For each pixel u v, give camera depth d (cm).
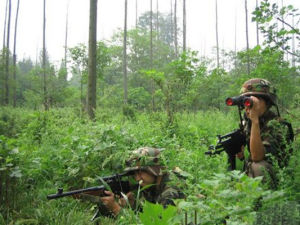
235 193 195
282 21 402
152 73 924
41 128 745
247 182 192
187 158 376
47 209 388
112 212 336
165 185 320
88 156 464
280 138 277
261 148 274
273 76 586
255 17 412
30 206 402
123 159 421
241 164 364
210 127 820
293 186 228
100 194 329
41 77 2486
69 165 472
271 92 292
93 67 1341
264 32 419
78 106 1327
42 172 488
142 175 328
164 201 299
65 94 2447
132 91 2812
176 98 924
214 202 199
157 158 329
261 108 288
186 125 798
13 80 2948
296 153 259
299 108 410
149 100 2847
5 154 404
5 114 1223
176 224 227
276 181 256
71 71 2239
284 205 185
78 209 403
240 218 216
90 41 1352
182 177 317
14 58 3153
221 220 201
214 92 1694
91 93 1329
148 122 827
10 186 408
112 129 502
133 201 342
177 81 927
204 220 203
